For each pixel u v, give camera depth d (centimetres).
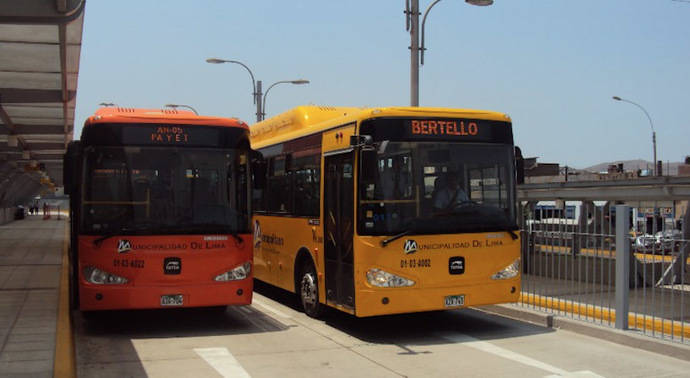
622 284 1011
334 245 1074
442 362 874
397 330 1100
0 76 2008
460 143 1034
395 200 988
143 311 1287
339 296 1055
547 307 1186
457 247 1009
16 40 1631
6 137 3331
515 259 1049
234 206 1076
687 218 1619
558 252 1164
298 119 1316
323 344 988
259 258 1484
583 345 977
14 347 880
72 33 1588
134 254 1020
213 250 1052
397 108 1014
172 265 1032
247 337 1038
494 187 1048
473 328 1118
